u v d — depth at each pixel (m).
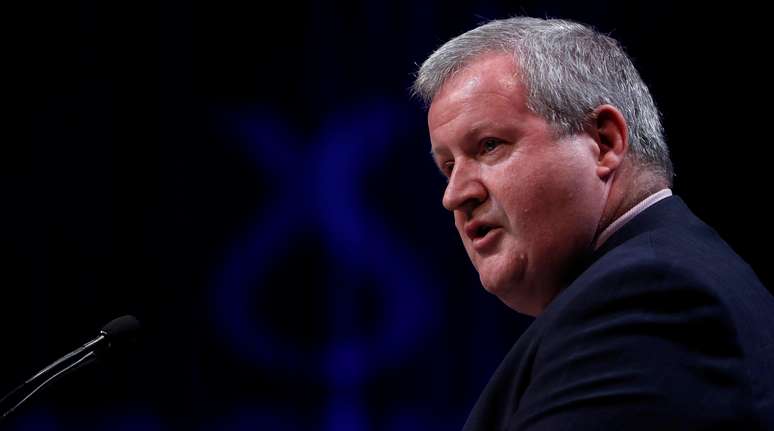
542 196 4.31
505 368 4.12
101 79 22.92
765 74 18.52
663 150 4.64
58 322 23.02
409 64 22.83
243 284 23.56
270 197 23.62
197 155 23.42
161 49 23.20
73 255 23.03
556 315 3.86
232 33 23.66
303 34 23.52
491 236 4.44
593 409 3.54
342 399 23.61
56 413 23.17
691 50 19.03
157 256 23.25
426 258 23.38
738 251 18.64
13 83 22.73
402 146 23.19
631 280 3.74
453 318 23.42
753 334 3.71
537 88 4.36
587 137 4.42
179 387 23.34
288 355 23.67
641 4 19.48
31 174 22.83
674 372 3.53
